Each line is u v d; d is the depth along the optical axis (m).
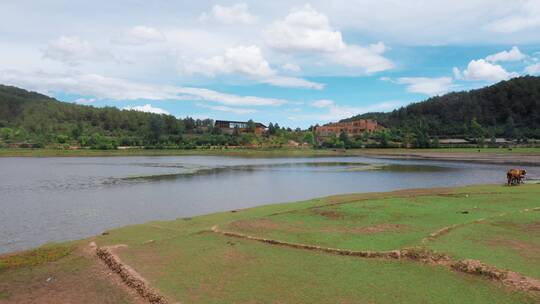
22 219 30.03
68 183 52.38
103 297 14.47
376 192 41.81
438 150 142.00
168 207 35.31
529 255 16.88
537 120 180.12
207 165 86.94
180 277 15.43
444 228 21.64
